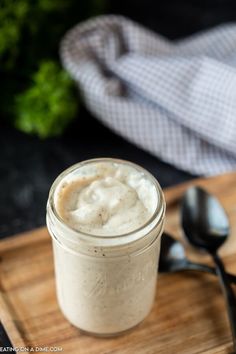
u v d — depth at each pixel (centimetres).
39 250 63
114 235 49
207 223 64
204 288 60
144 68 78
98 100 78
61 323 57
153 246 51
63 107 77
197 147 76
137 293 53
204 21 93
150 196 52
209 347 55
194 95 76
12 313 58
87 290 52
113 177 54
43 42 84
